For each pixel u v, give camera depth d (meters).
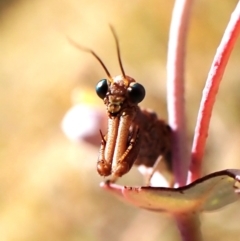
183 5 0.06
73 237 0.15
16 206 0.17
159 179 0.06
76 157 0.17
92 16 0.21
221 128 0.15
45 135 0.19
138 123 0.06
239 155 0.14
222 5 0.18
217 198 0.06
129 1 0.20
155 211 0.06
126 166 0.06
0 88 0.21
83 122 0.07
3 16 0.25
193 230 0.06
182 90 0.06
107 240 0.15
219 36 0.17
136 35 0.19
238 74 0.16
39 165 0.18
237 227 0.13
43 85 0.20
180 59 0.06
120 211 0.15
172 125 0.06
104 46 0.20
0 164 0.18
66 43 0.21
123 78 0.06
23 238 0.16
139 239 0.14
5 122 0.20
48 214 0.16
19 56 0.22
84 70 0.19
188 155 0.06
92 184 0.16
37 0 0.24
